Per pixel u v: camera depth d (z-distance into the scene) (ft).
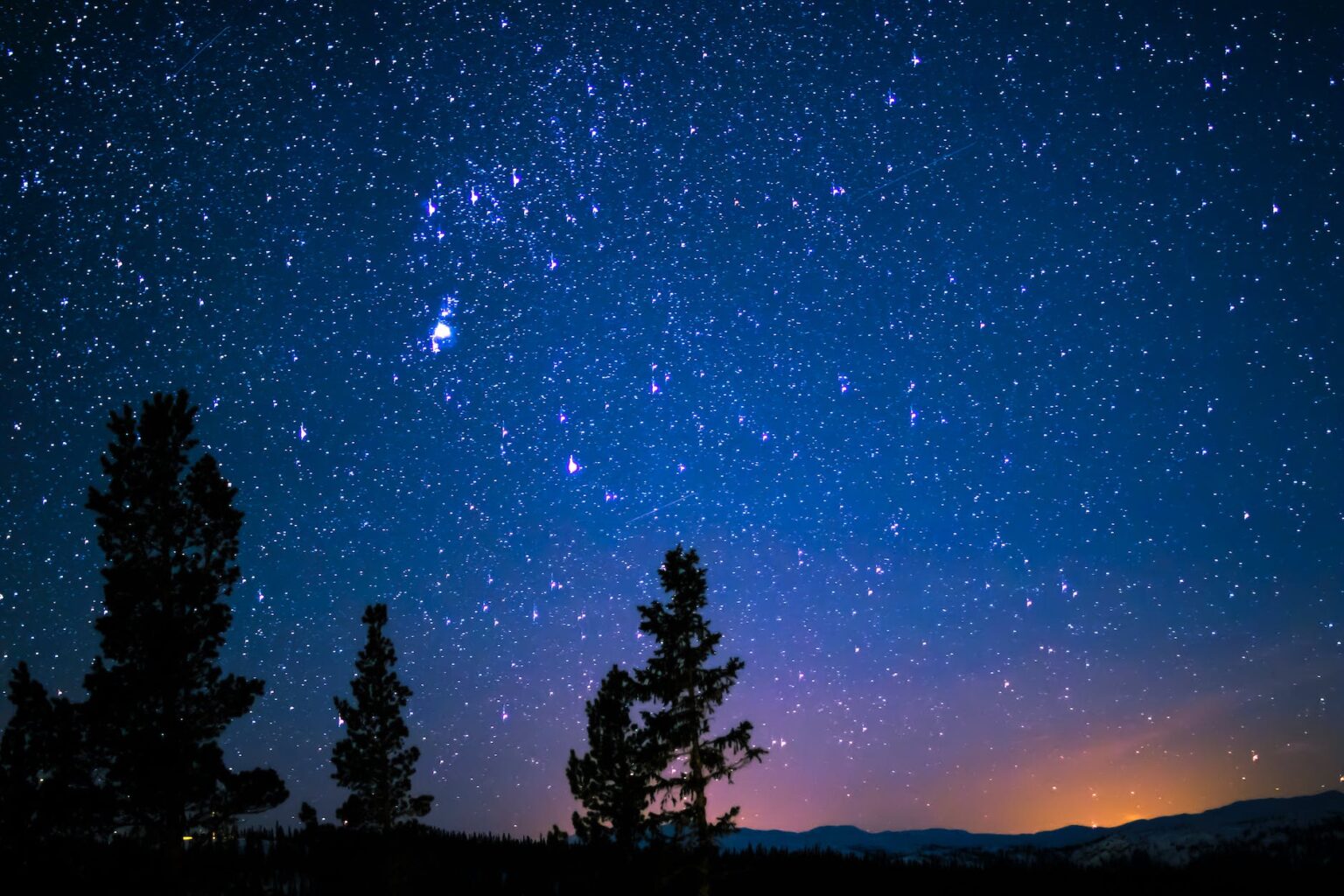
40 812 67.21
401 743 116.06
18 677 70.64
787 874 235.81
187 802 70.28
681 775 77.97
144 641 71.46
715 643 80.94
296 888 95.76
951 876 294.66
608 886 93.45
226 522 77.87
